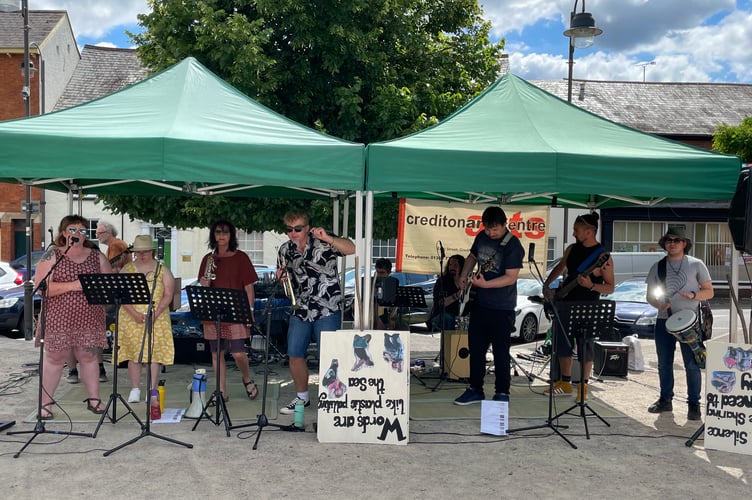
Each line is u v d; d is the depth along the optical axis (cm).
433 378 820
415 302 776
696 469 491
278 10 1003
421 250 859
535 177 553
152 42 1109
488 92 682
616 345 841
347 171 549
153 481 448
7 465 473
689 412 626
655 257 1673
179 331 876
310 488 441
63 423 582
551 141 592
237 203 1052
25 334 1146
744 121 1972
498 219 618
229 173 531
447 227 862
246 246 2105
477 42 1252
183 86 632
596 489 448
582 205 924
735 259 589
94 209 2180
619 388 779
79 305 581
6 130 513
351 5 1034
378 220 1100
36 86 2269
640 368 894
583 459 509
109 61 2417
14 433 540
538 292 1272
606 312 553
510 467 489
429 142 573
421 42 1164
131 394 655
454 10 1225
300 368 614
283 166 539
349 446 530
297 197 880
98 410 607
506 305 621
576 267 698
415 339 1257
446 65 1212
